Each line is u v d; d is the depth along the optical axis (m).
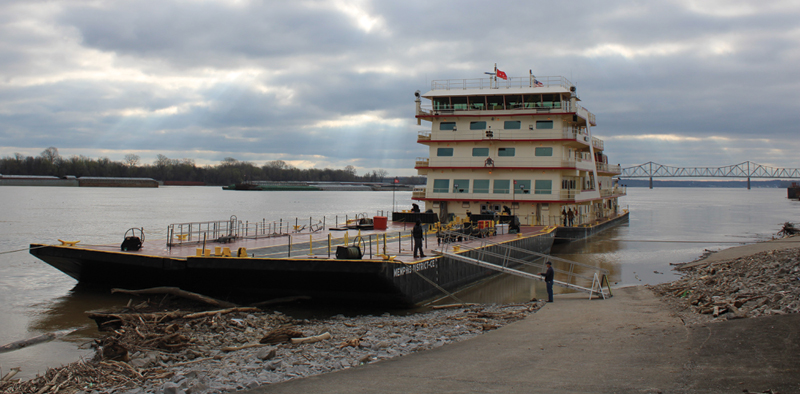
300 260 25.19
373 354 16.88
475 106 54.88
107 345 18.22
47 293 30.36
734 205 175.12
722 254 47.00
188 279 27.39
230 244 34.66
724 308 19.55
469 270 34.47
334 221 93.88
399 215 54.56
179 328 21.48
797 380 11.43
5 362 19.23
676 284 30.70
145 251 29.81
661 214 123.75
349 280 25.14
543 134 52.25
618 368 13.58
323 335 19.80
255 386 13.88
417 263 27.33
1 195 182.88
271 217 108.12
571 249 54.25
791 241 52.62
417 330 20.92
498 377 13.48
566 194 52.81
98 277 29.86
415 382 13.45
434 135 55.38
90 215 104.06
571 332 18.66
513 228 44.75
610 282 36.25
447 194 55.56
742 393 10.94
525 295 32.09
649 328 18.12
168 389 13.94
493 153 54.28
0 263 41.81
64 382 15.58
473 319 22.92
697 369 12.83
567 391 12.01
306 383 13.80
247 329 21.98
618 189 93.88
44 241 60.41
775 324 16.17
